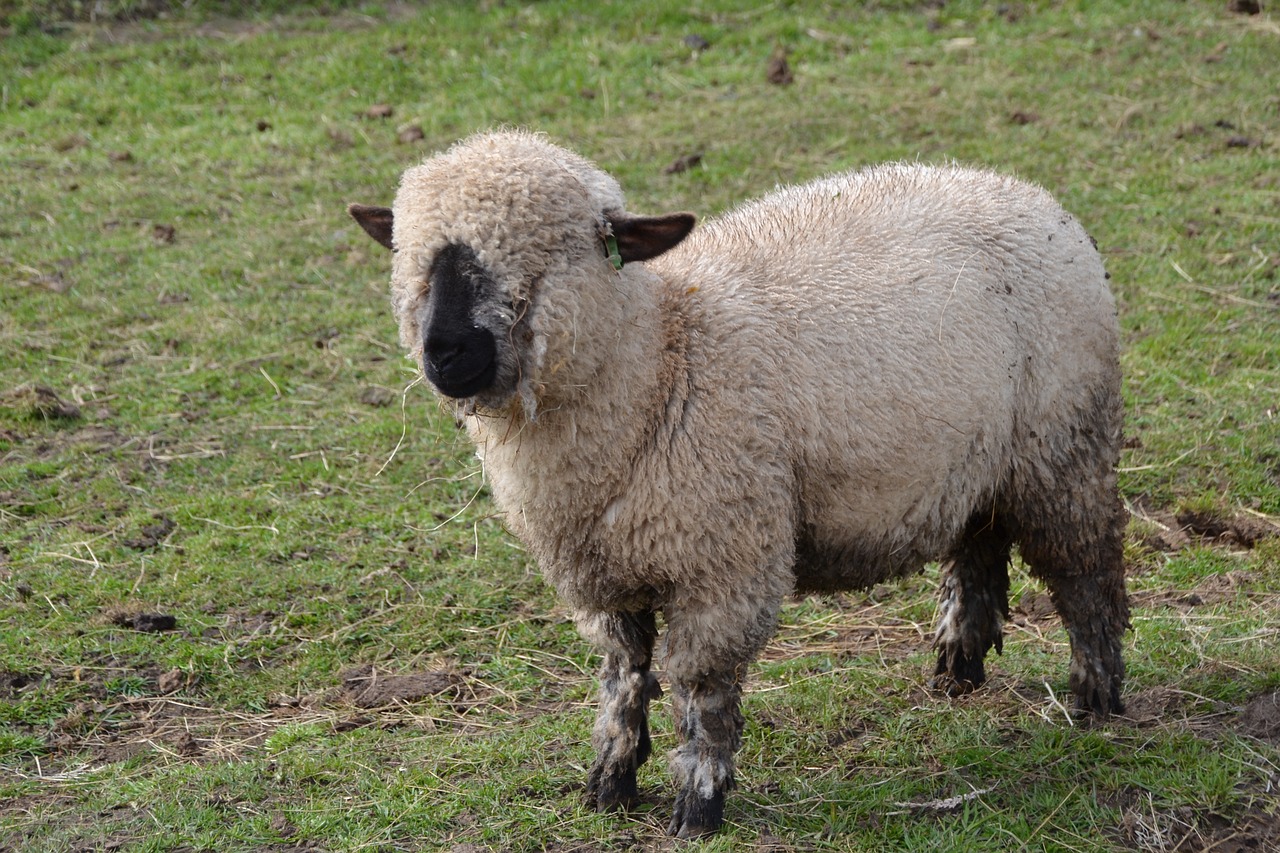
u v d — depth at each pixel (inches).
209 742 281.3
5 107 652.1
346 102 646.5
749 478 222.7
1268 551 331.9
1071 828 235.3
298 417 417.1
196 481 384.2
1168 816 235.8
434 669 307.7
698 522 221.3
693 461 220.7
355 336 464.8
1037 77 627.5
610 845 237.0
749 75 652.1
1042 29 682.2
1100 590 270.1
